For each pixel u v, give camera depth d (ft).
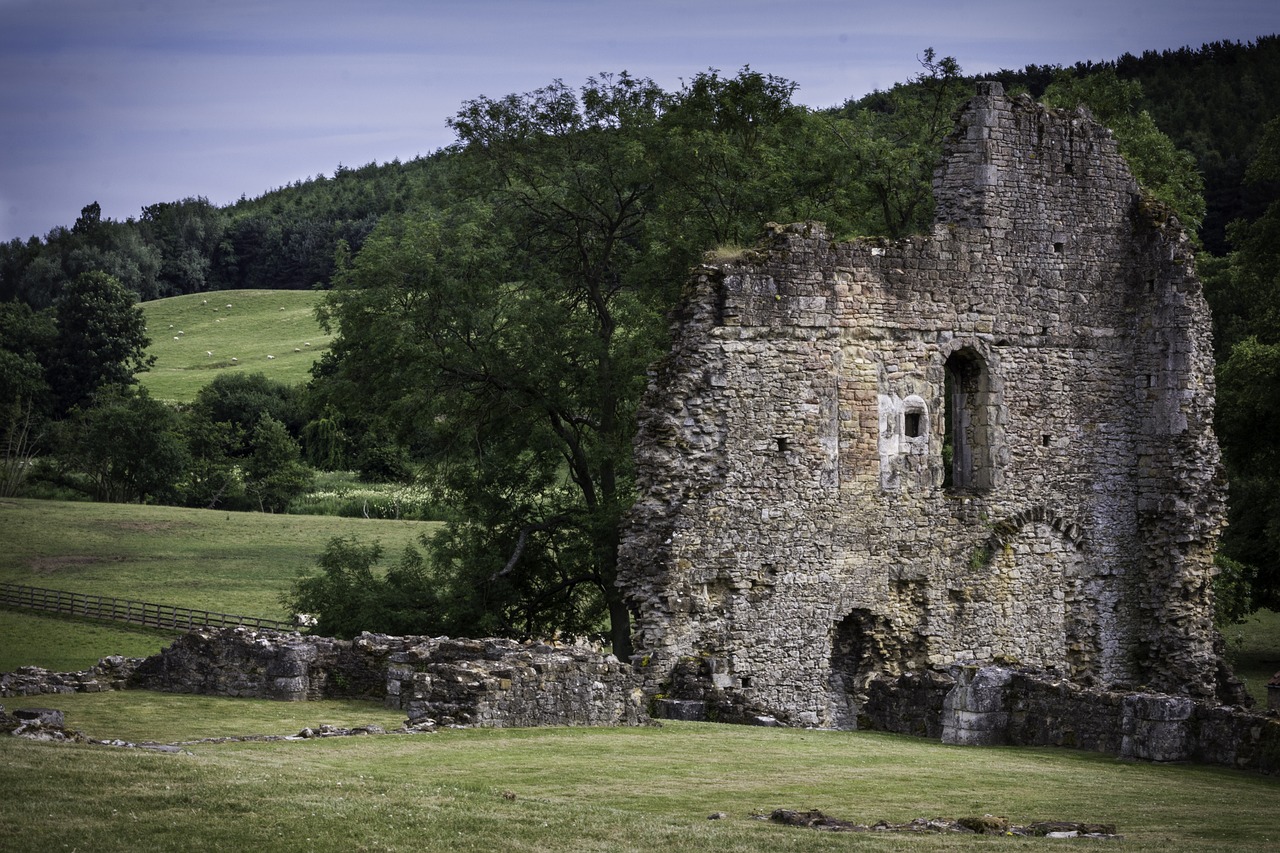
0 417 483.51
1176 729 98.68
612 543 172.86
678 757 90.43
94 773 66.54
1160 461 144.46
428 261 178.60
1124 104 220.43
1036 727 107.55
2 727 80.23
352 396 184.03
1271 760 93.86
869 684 123.13
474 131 195.52
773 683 125.80
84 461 443.73
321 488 425.69
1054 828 69.97
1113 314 145.28
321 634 178.19
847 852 61.82
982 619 136.87
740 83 205.67
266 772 70.85
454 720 97.96
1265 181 402.31
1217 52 507.30
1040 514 140.36
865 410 131.34
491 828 62.39
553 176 189.16
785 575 126.93
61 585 288.10
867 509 131.13
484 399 181.37
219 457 453.58
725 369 125.18
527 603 181.47
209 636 120.67
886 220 199.72
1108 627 143.64
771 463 126.82
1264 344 233.96
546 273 187.83
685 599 122.72
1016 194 140.36
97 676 122.21
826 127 208.23
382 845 58.80
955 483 140.87
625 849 60.44
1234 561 204.85
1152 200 146.92
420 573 184.55
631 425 179.73
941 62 219.61
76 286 562.66
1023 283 140.36
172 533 355.15
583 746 92.43
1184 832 71.20
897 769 90.12
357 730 94.53
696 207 188.65
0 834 56.65
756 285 126.62
